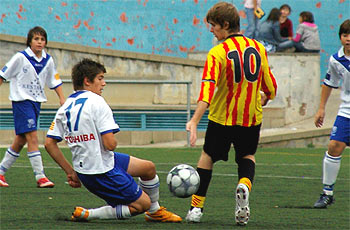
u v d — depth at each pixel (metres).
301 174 28.48
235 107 15.60
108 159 14.94
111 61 50.06
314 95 49.72
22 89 23.47
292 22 58.38
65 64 49.75
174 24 59.47
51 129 15.34
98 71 15.36
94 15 59.50
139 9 59.53
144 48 59.69
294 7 58.25
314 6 58.41
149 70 49.91
